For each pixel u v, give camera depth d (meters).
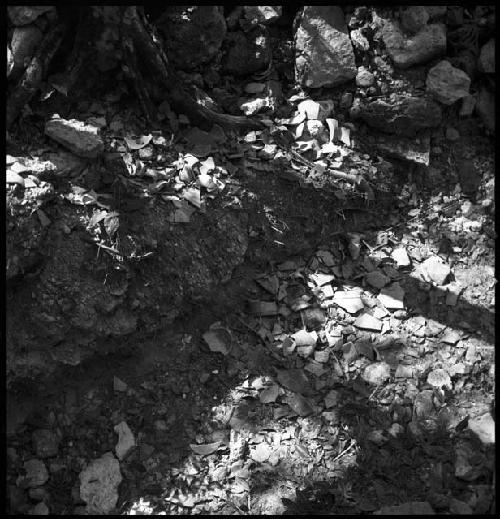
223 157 2.99
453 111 3.24
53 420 2.72
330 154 3.10
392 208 3.15
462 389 2.85
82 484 2.66
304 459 2.72
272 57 3.21
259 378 2.83
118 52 2.83
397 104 3.15
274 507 2.65
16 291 2.67
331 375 2.85
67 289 2.69
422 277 3.03
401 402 2.81
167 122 2.98
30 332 2.68
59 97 2.83
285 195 3.01
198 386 2.81
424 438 2.75
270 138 3.06
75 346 2.73
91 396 2.76
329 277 2.99
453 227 3.13
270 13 3.13
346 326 2.93
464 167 3.21
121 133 2.90
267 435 2.75
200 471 2.70
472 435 2.75
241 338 2.89
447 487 2.67
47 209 2.68
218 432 2.76
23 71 2.76
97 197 2.75
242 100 3.12
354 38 3.18
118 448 2.71
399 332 2.93
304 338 2.88
